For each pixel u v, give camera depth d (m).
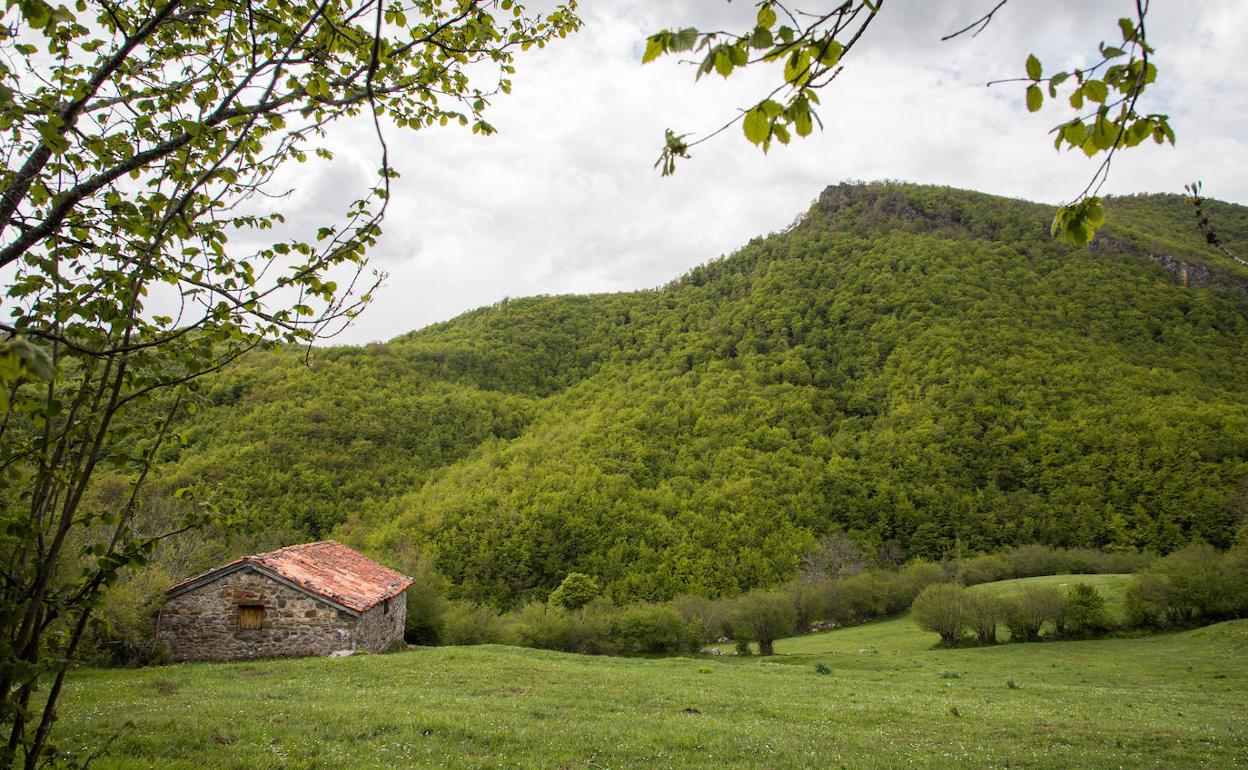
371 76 2.97
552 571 59.66
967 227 147.38
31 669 2.62
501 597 55.09
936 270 123.25
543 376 133.25
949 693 19.31
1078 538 64.88
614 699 14.91
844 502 74.38
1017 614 35.62
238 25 4.03
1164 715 15.56
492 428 96.62
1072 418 80.62
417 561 36.88
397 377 103.44
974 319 106.25
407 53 4.60
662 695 15.71
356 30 4.13
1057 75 2.34
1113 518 63.88
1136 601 36.31
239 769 7.75
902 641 39.28
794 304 123.00
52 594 3.04
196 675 15.84
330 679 15.70
